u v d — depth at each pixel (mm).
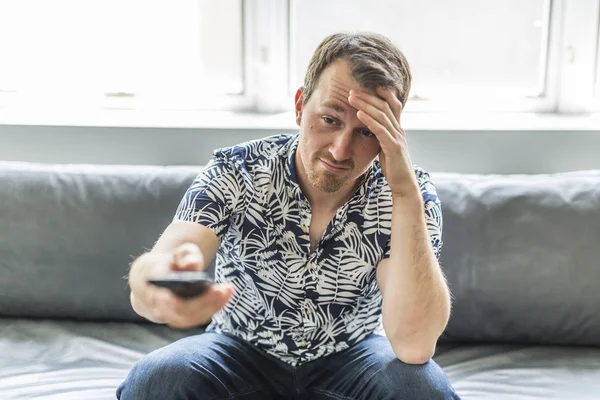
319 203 1228
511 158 1848
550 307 1493
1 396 1299
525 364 1456
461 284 1514
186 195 1215
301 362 1271
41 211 1579
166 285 887
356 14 2000
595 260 1489
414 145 1852
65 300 1584
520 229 1515
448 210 1544
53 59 2062
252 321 1279
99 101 2084
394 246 1160
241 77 2072
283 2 1988
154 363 1129
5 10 2025
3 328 1575
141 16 2023
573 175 1629
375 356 1207
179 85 2084
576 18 1962
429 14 1983
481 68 2027
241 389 1212
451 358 1489
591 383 1375
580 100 2020
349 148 1107
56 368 1412
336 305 1255
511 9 1975
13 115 1968
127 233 1569
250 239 1236
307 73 1162
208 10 2014
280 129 1854
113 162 1901
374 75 1104
